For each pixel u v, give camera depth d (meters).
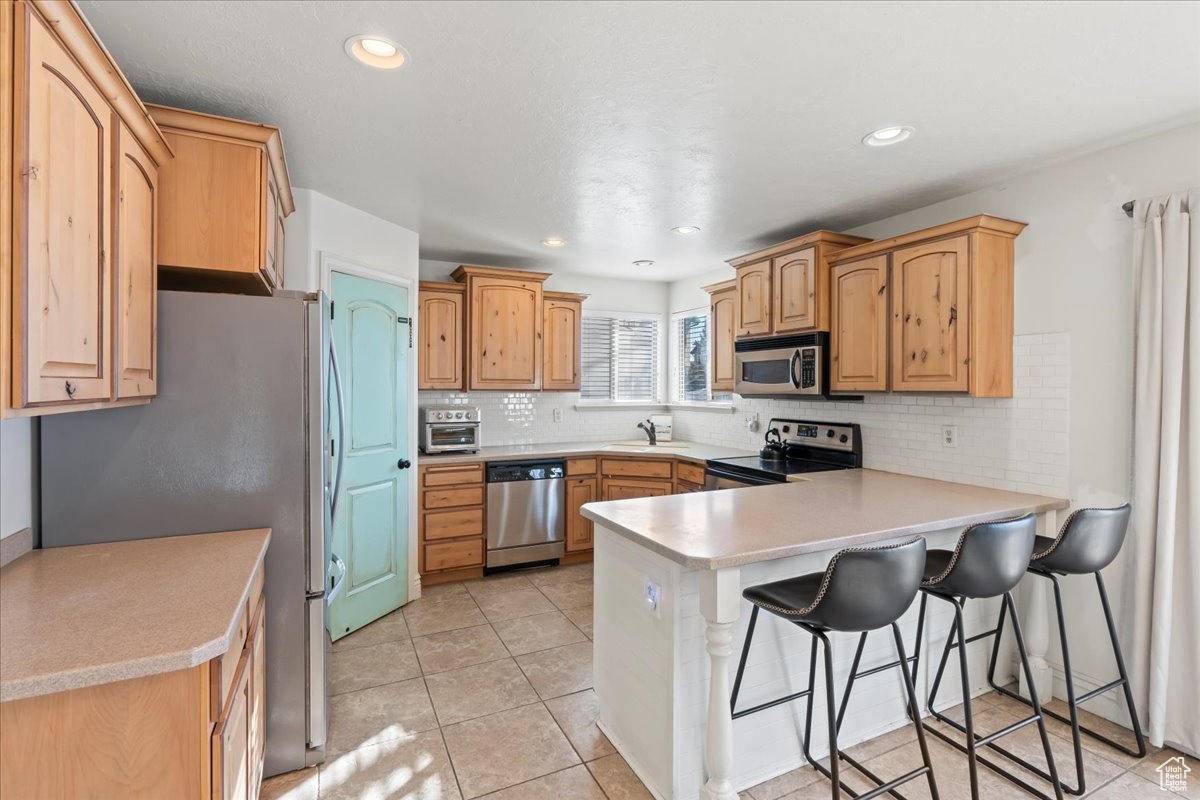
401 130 2.18
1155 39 1.57
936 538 2.35
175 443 1.80
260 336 1.88
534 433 4.96
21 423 1.60
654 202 3.02
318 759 2.04
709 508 2.27
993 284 2.57
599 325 5.25
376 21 1.52
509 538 4.12
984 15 1.48
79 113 1.17
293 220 2.79
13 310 0.97
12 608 1.26
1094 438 2.36
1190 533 2.06
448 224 3.46
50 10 1.03
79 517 1.71
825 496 2.51
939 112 2.02
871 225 3.39
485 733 2.24
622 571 2.11
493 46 1.63
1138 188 2.23
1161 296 2.10
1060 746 2.17
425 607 3.52
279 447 1.91
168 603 1.29
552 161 2.48
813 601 1.63
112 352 1.35
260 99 1.94
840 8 1.45
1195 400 2.04
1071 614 2.46
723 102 1.95
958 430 2.87
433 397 4.56
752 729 1.98
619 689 2.13
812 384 3.25
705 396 5.06
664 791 1.86
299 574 1.96
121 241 1.40
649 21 1.51
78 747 1.08
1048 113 2.02
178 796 1.12
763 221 3.37
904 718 2.31
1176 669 2.11
